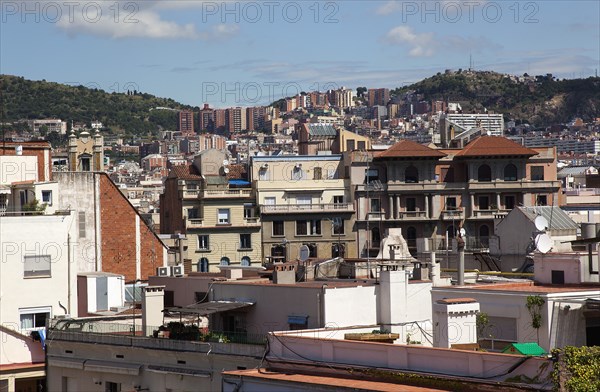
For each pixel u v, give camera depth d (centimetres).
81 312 10162
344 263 9338
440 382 5497
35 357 8794
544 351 6134
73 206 13762
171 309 8112
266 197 19975
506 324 7006
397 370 5747
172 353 7600
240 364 7138
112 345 8088
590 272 7619
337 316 7588
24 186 10900
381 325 7662
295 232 19950
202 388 7375
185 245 19438
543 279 7800
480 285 7862
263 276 9300
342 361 6088
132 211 14138
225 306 7988
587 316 6794
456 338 6512
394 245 14412
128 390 7956
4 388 8606
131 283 12362
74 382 8456
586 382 5100
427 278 8744
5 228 9456
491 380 5334
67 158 17325
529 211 13400
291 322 7731
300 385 5878
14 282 9456
